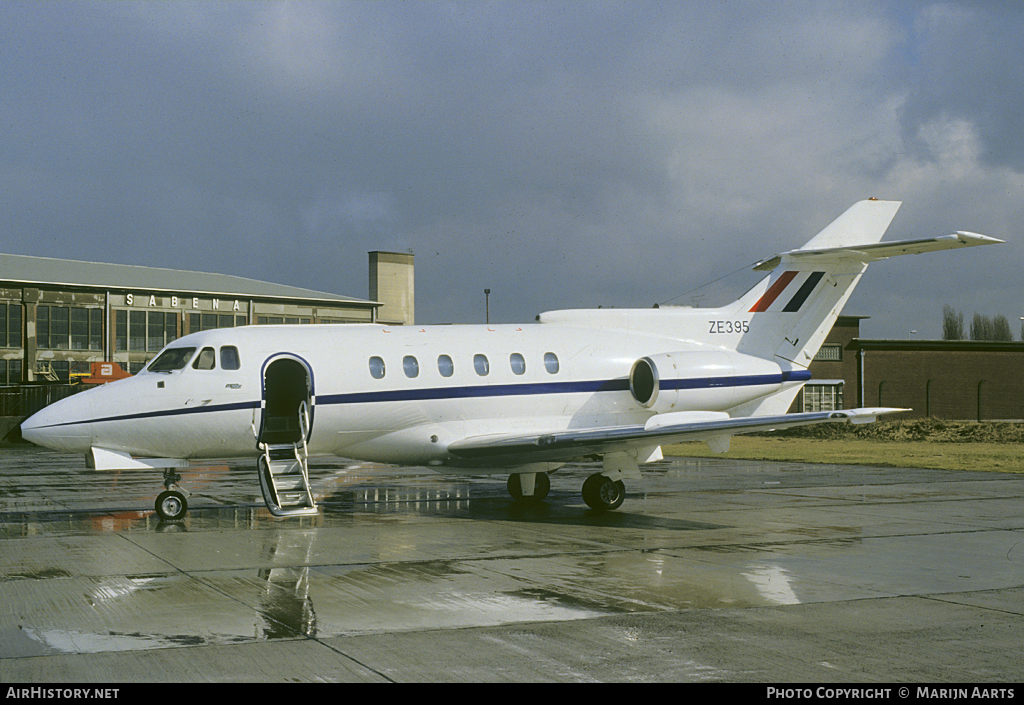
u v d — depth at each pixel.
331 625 8.66
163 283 56.72
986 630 8.61
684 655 7.73
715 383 19.59
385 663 7.47
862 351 64.81
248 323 58.38
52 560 12.16
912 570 11.66
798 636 8.36
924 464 31.14
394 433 18.20
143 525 15.87
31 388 46.88
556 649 7.90
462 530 15.31
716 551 13.15
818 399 63.84
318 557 12.48
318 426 17.45
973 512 17.91
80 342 52.31
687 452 39.41
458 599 9.82
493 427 18.84
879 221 20.89
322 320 61.78
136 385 16.59
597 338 20.00
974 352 67.94
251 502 19.56
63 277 53.06
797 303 21.08
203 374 16.83
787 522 16.41
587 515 17.48
